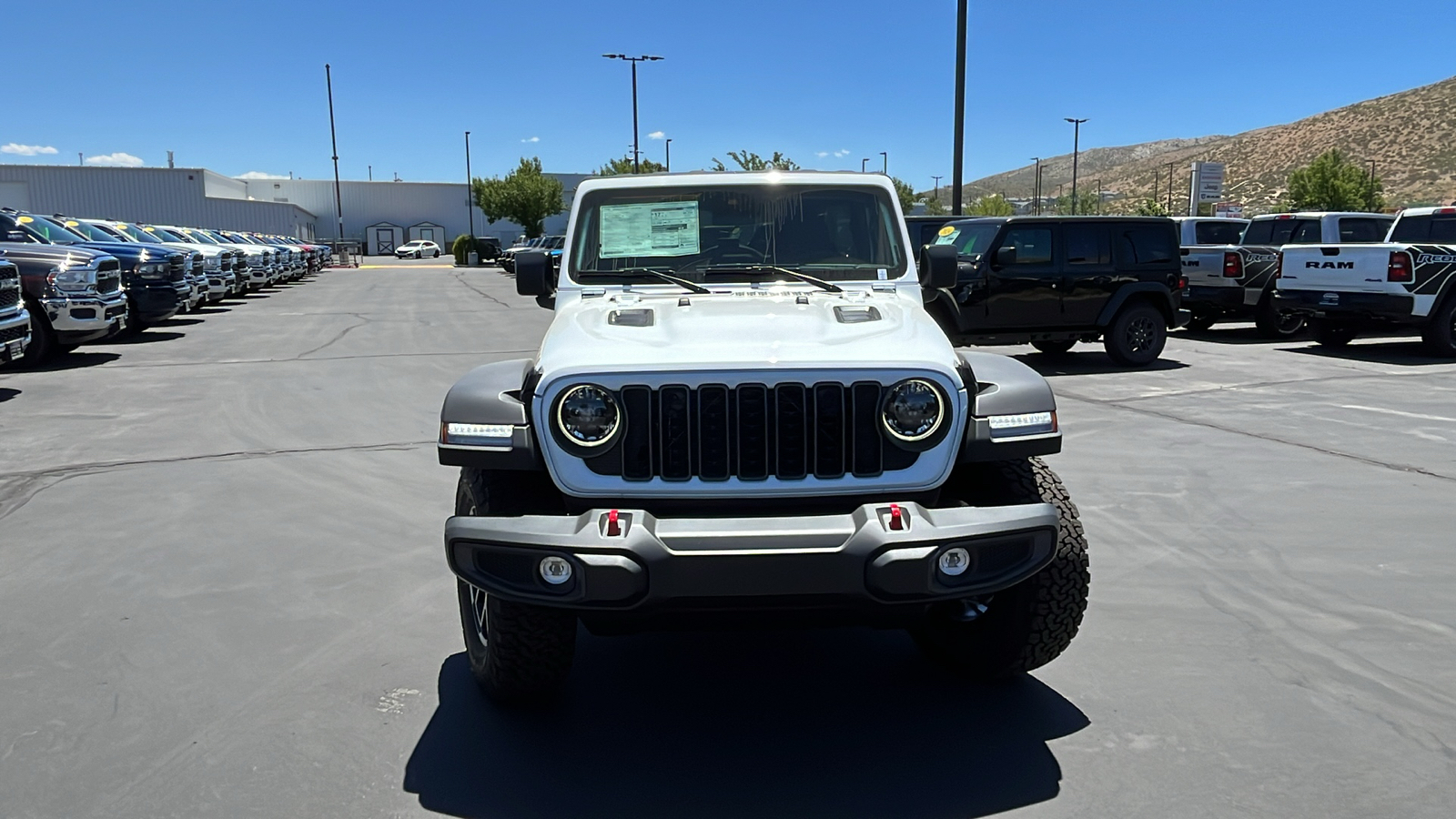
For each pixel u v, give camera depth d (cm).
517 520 297
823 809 294
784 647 416
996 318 1155
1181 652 398
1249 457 730
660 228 440
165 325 1780
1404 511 590
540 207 6316
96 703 361
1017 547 304
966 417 320
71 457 741
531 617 320
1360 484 651
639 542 284
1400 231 1312
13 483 664
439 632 427
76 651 406
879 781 309
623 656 409
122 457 741
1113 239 1183
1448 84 14188
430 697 368
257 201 6444
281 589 476
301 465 717
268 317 1972
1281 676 377
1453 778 305
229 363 1248
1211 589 467
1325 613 437
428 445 782
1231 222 1688
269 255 2859
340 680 382
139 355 1331
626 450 309
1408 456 731
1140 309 1201
